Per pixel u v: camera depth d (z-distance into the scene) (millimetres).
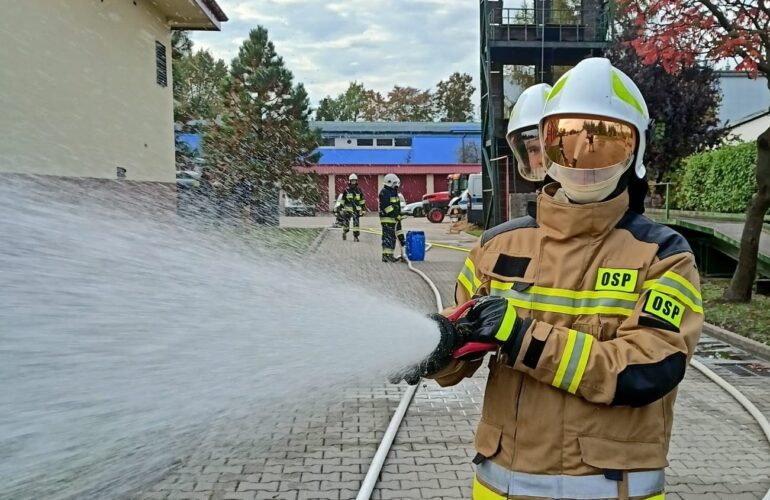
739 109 24969
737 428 4570
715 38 7418
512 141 3355
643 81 16516
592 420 1685
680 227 10430
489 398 1888
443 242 19250
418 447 4176
